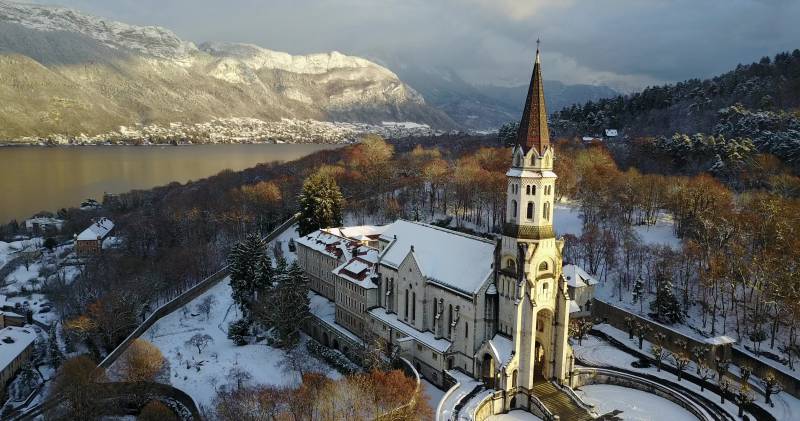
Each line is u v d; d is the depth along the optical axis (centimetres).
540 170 11719
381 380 11469
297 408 11106
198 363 14938
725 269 14925
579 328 14950
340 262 17588
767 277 14138
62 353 16312
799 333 13812
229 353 15500
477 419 11212
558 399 11925
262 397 11388
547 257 11988
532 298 11688
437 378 13138
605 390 12662
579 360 13750
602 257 18575
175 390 13600
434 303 13700
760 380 12600
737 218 17088
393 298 15038
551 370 12444
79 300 19500
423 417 11094
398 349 13612
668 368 13325
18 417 13275
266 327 16562
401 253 15125
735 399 11812
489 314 12381
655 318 15462
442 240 14588
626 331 15488
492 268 12506
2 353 15525
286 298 15800
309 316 16538
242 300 17762
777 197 18225
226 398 12150
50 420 12350
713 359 13262
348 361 14512
